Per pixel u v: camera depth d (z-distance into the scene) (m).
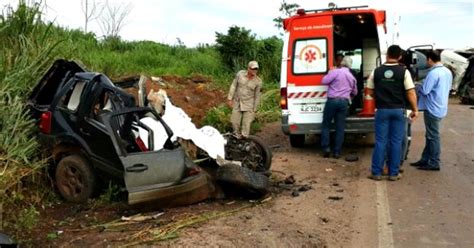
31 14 9.64
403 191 7.59
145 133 7.30
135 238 5.69
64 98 7.43
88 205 6.96
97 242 5.64
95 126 6.93
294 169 8.98
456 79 21.42
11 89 7.89
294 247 5.54
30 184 7.21
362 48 12.37
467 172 8.70
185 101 15.09
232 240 5.59
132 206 6.77
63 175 7.19
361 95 11.25
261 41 24.06
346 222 6.32
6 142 7.16
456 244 5.65
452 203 7.03
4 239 4.92
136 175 6.55
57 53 9.38
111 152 6.77
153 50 24.69
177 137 7.55
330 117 9.79
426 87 8.56
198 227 6.00
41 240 5.78
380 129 8.12
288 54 10.18
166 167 6.72
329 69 9.98
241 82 10.47
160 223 6.18
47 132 7.39
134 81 9.08
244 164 8.18
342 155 10.20
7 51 8.75
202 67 22.75
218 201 7.13
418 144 11.46
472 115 16.94
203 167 7.75
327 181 8.16
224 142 8.05
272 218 6.36
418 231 6.03
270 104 16.28
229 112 13.65
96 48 18.92
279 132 13.23
